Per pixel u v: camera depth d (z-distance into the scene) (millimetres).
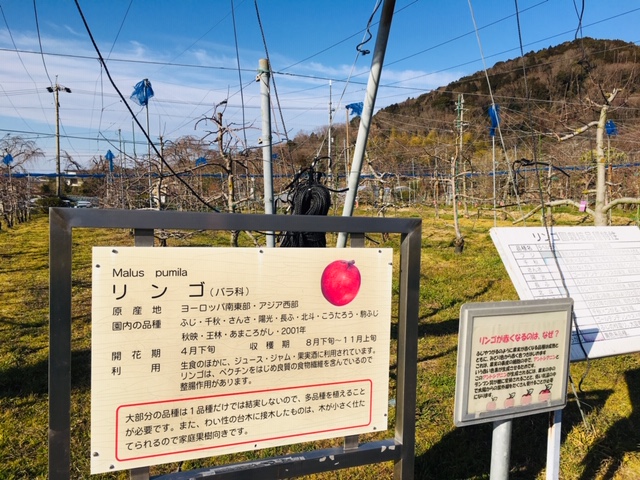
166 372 1994
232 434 2107
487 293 7949
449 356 5215
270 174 4488
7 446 3373
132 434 1964
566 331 2453
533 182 14023
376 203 17203
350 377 2293
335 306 2246
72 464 3197
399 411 2408
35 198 26422
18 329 5977
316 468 2223
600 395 4363
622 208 18422
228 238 13062
